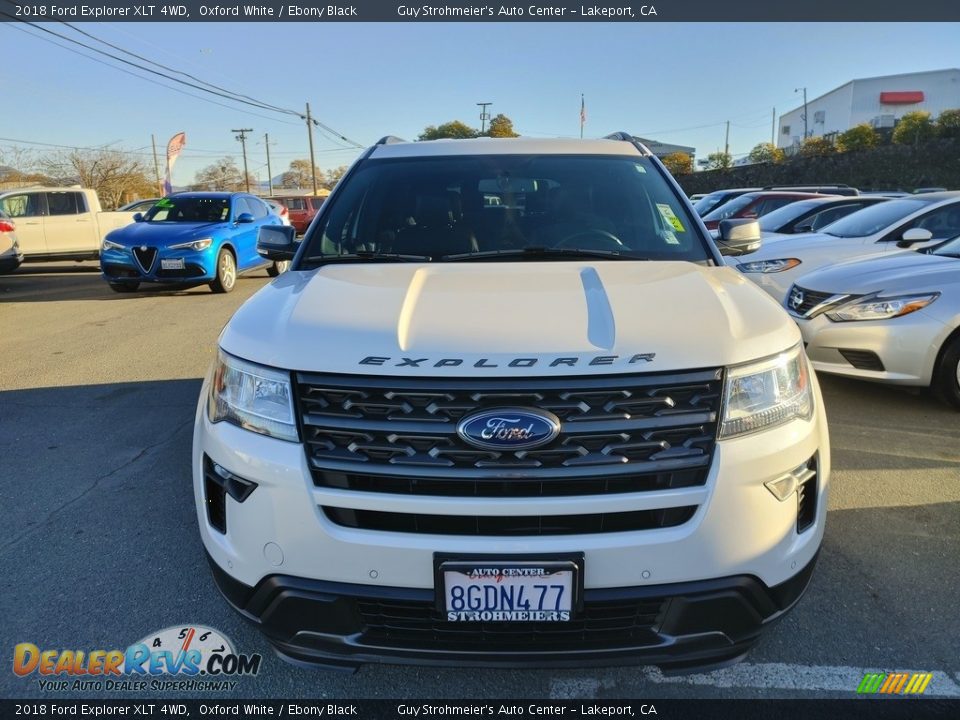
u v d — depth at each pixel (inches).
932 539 119.0
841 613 99.0
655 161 130.7
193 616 101.2
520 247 110.9
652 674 88.4
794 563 75.5
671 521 70.2
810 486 79.0
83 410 192.9
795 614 98.9
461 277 92.0
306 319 78.1
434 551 68.9
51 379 225.5
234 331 81.9
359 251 112.7
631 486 69.5
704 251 108.7
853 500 134.0
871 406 189.9
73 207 543.5
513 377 68.3
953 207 268.2
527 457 68.5
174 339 285.4
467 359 69.4
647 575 69.6
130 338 288.7
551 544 68.3
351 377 70.1
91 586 108.3
